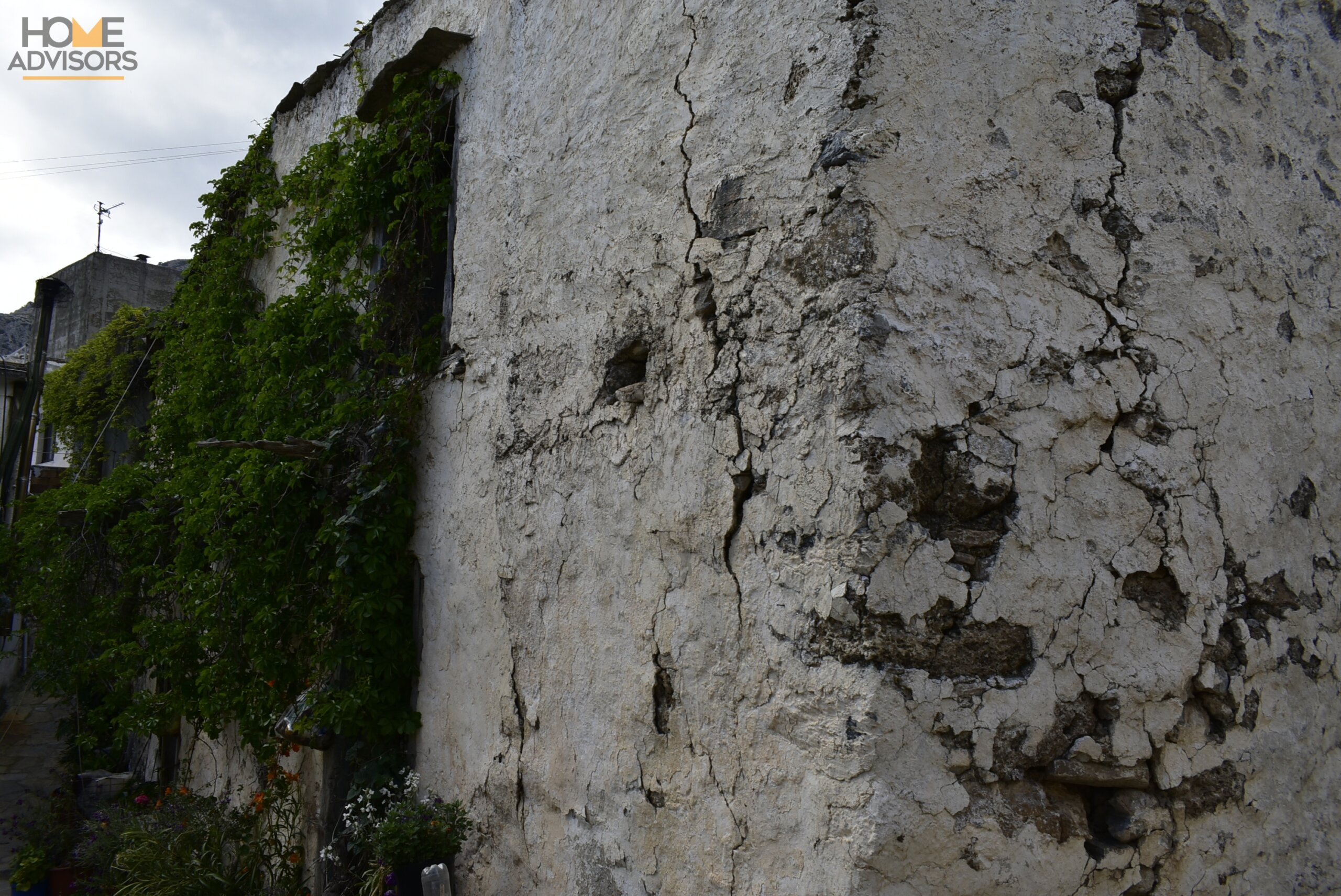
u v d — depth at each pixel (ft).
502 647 13.10
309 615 16.46
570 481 11.90
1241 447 9.39
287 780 17.37
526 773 12.24
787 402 8.52
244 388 21.21
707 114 10.02
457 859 13.58
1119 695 8.27
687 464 9.75
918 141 8.22
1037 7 8.89
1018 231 8.48
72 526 28.63
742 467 9.01
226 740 22.13
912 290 7.98
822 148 8.41
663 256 10.44
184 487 21.12
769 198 9.00
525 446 13.05
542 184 13.28
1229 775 8.80
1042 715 7.93
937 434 7.93
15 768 33.30
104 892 20.66
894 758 7.34
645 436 10.49
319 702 15.15
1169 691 8.53
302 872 16.74
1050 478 8.28
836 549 7.79
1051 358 8.42
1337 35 11.19
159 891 16.66
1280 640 9.37
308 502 16.94
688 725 9.45
